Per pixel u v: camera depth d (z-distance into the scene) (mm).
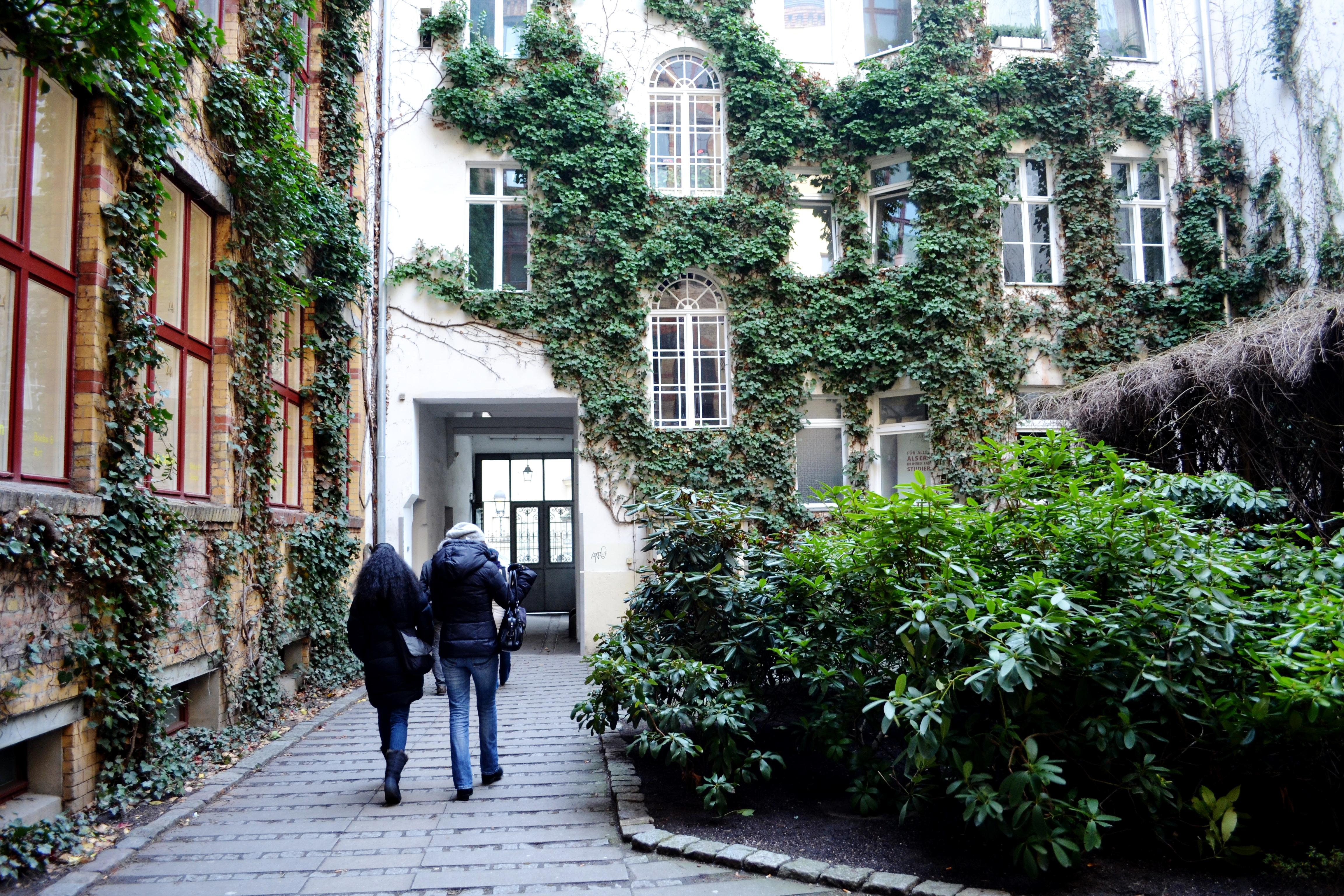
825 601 6090
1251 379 9211
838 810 5605
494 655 6320
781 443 13812
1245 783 5055
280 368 10109
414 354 13484
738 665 6113
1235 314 14445
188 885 4488
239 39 8477
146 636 6113
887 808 5582
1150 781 4473
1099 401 10641
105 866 4688
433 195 13781
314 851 4984
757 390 13836
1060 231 14633
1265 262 14164
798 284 14086
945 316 13844
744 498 13680
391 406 13391
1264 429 9406
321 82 11219
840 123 14531
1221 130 14992
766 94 14266
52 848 4805
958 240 13969
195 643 7172
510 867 4730
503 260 14016
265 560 8656
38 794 5305
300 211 8891
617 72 14055
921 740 4406
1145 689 4344
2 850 4574
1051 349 14156
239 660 8062
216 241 8203
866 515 5246
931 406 13766
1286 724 4391
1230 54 14938
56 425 5684
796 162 14594
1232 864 4484
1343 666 3998
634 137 13953
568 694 10203
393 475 13328
